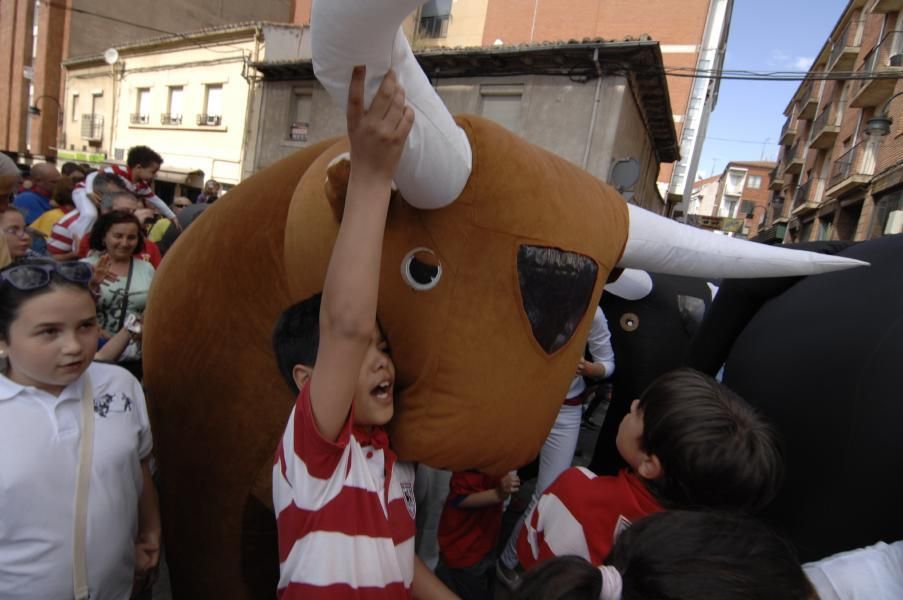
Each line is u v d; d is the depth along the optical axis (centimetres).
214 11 2144
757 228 4212
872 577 101
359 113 80
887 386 117
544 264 114
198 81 1525
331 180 105
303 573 95
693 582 70
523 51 927
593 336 260
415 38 2194
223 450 153
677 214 2084
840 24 2094
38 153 2081
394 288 113
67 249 339
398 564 104
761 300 176
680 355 270
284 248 139
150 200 472
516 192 111
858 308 133
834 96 1966
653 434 113
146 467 160
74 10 2008
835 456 125
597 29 2022
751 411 113
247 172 1411
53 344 126
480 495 173
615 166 819
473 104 1049
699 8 1933
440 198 106
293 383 122
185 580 168
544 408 123
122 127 1778
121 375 151
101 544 136
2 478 122
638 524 82
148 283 273
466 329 112
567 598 73
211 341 152
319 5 73
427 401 114
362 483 101
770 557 73
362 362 103
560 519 128
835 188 1555
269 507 153
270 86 1359
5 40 2152
